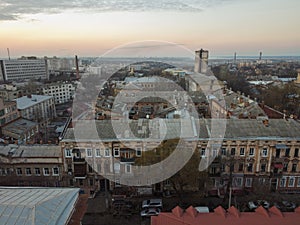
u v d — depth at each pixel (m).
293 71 175.88
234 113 41.59
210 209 31.09
